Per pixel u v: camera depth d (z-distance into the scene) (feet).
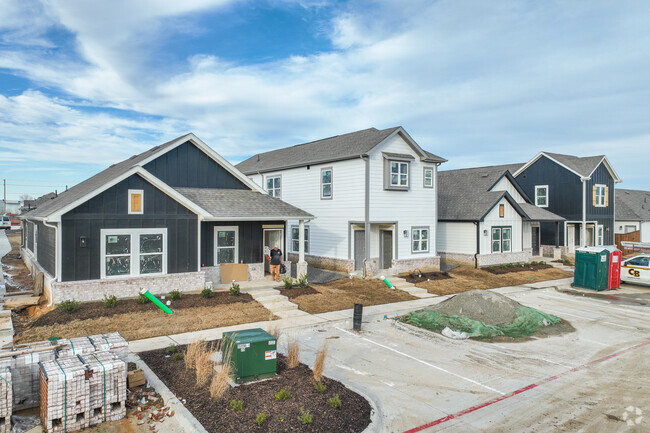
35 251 67.21
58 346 25.91
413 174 74.64
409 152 74.28
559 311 52.31
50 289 44.68
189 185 60.49
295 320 43.68
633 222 135.33
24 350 24.79
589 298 61.00
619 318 48.93
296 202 83.46
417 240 75.41
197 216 52.01
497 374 30.96
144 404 24.29
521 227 94.32
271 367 27.96
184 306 45.39
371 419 22.91
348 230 71.26
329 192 75.15
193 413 22.70
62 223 43.78
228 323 41.24
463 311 46.01
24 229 90.48
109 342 27.14
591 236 114.11
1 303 45.93
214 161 62.75
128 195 47.39
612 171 114.93
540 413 24.75
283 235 64.44
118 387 22.94
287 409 23.26
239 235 59.93
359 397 25.58
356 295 56.18
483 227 84.79
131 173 46.98
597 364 33.40
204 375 26.48
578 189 105.81
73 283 43.88
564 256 103.60
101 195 45.83
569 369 32.22
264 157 103.35
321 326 42.86
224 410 23.02
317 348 35.96
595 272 66.54
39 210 63.26
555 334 42.04
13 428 22.02
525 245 100.94
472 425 23.16
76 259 44.55
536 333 42.24
